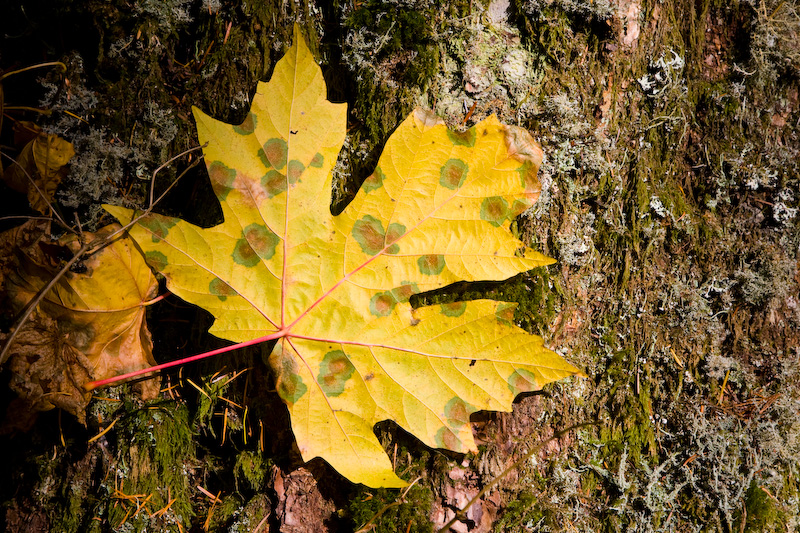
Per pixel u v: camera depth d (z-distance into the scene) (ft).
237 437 1.91
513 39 1.90
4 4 1.90
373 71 1.88
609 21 1.90
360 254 1.84
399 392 1.82
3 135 1.90
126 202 1.92
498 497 1.88
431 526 1.85
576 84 1.91
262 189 1.83
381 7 1.86
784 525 1.91
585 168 1.92
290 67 1.82
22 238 1.84
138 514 1.89
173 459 1.92
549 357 1.82
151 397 1.90
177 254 1.81
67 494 1.90
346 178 1.90
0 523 1.89
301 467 1.86
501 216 1.83
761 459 1.92
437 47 1.88
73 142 1.90
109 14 1.88
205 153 1.81
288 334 1.83
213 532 1.89
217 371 1.89
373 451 1.81
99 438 1.90
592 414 1.92
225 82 1.91
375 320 1.83
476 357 1.82
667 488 1.91
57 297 1.81
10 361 1.78
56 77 1.90
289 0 1.90
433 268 1.84
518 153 1.82
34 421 1.83
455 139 1.83
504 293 1.89
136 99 1.91
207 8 1.90
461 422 1.81
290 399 1.82
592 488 1.92
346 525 1.86
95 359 1.83
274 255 1.83
